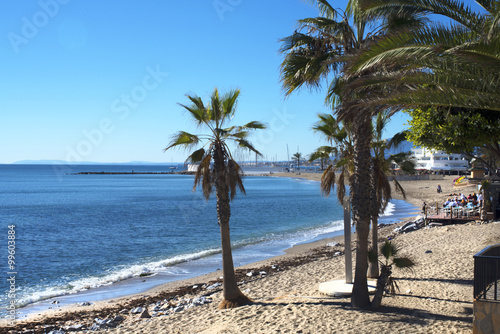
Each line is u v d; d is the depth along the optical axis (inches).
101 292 698.2
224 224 506.6
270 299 522.3
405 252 772.0
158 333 425.4
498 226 952.9
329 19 417.4
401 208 2178.9
